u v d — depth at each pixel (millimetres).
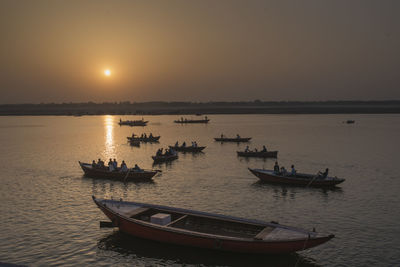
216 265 18641
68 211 27047
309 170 44625
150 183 36469
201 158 54062
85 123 171000
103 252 20000
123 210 22734
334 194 32156
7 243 21031
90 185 35562
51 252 19953
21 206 28375
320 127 126500
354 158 53812
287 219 25547
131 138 76625
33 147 69125
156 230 20219
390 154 57812
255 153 54688
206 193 32531
